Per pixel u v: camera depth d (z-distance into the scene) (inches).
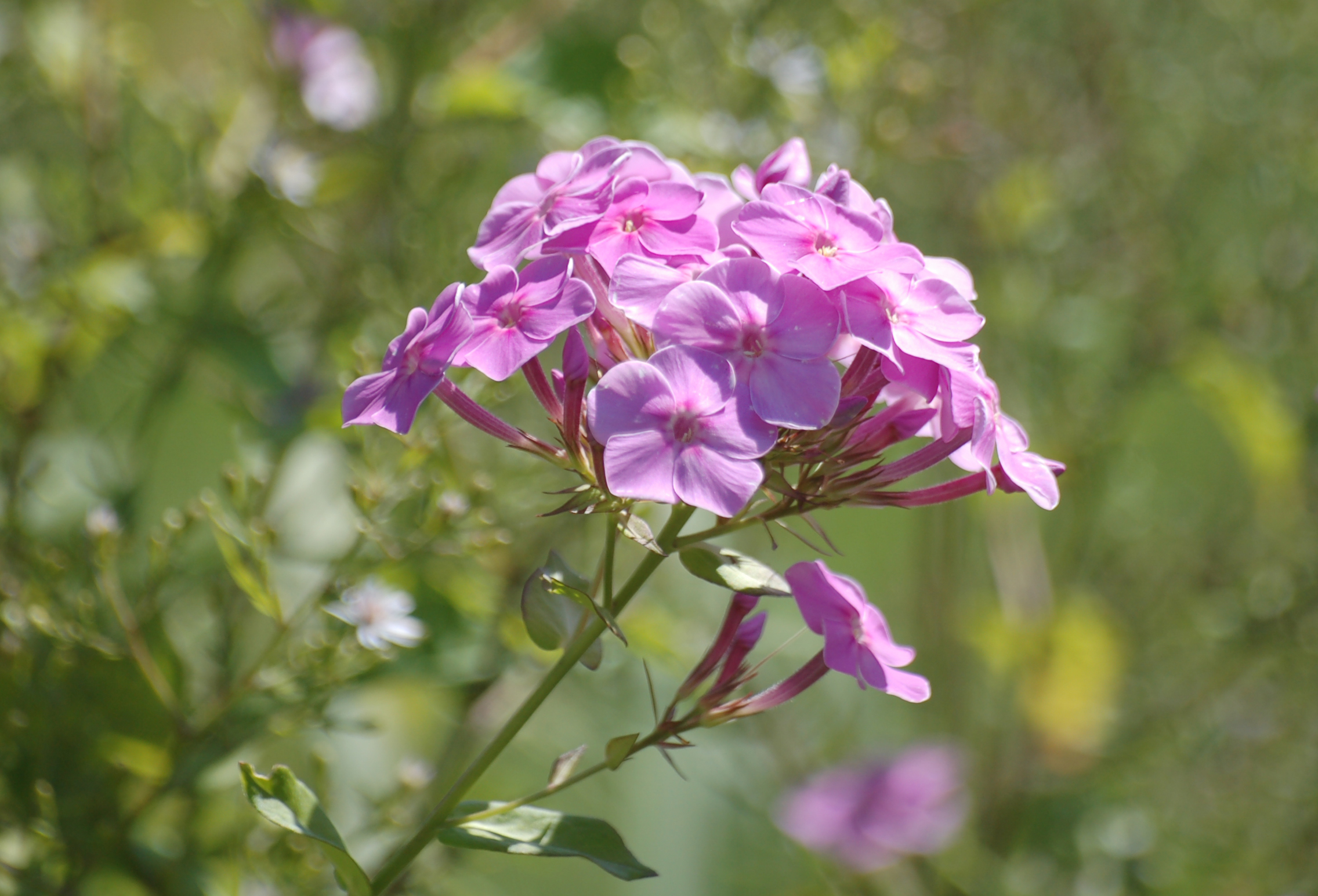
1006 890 38.8
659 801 39.4
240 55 33.4
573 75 32.1
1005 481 24.0
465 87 30.5
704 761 38.8
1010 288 41.1
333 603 26.8
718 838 41.6
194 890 27.0
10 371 29.0
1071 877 40.8
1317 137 43.0
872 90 33.7
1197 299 42.6
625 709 32.5
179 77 35.7
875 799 38.8
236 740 26.8
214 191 30.1
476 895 31.8
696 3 35.2
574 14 34.7
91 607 26.6
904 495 23.9
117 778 27.2
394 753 32.2
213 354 29.0
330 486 30.1
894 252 23.4
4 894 26.7
